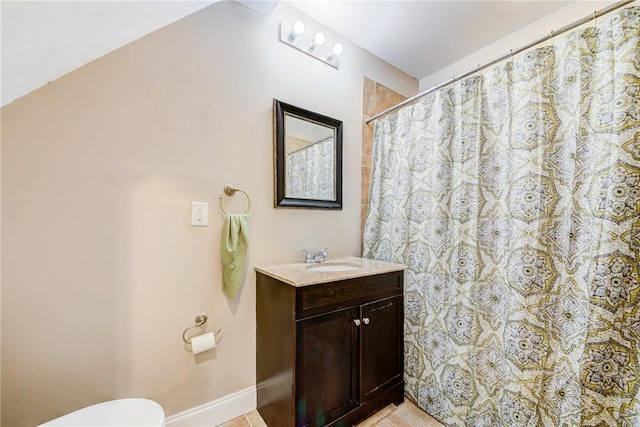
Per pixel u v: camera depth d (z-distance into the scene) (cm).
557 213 118
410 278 174
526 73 126
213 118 140
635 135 98
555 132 120
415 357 165
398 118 192
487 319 137
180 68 130
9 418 99
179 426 131
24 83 93
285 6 168
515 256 126
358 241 212
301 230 176
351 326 138
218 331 142
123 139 117
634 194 98
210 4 139
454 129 158
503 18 180
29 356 101
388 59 229
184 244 132
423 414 153
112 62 114
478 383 136
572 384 109
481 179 143
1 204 97
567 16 169
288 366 122
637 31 99
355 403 139
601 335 102
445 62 233
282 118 164
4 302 97
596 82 109
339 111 197
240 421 145
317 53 183
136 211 120
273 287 136
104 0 84
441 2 166
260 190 157
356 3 168
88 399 111
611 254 101
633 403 97
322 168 186
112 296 116
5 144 97
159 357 126
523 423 119
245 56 151
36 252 102
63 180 106
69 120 107
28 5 65
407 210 180
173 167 129
